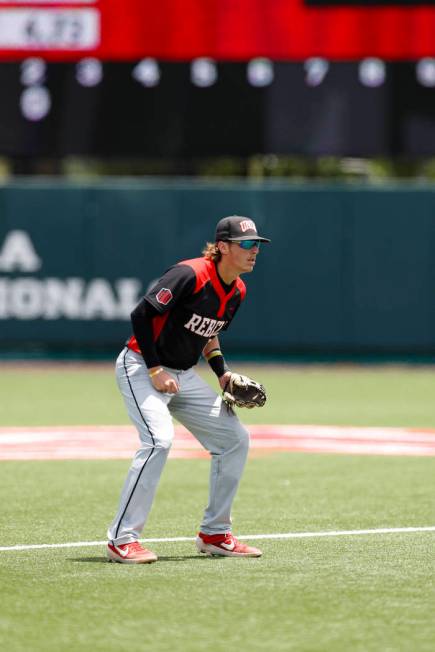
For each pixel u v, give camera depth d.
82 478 36.47
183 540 27.23
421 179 94.56
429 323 69.38
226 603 21.16
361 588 22.33
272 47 67.81
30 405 54.00
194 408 24.94
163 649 18.45
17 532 28.08
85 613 20.48
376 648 18.55
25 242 71.00
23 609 20.75
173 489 34.66
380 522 29.55
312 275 69.81
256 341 70.44
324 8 67.44
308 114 67.88
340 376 66.00
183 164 93.31
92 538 27.33
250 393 25.12
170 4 67.94
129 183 70.31
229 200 69.81
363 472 37.81
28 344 71.56
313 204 69.56
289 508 31.56
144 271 70.50
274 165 92.25
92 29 68.25
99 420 49.38
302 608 20.84
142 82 68.38
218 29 67.94
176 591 22.02
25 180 85.69
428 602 21.30
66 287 71.00
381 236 69.31
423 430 47.06
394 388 61.00
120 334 70.88
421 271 69.12
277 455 41.28
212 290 24.23
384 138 67.62
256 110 68.19
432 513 30.83
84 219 70.62
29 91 68.62
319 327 70.00
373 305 69.62
